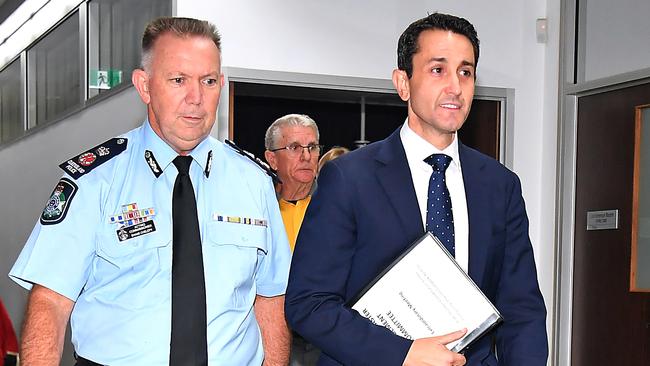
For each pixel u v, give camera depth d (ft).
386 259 5.84
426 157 6.03
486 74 14.17
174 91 5.96
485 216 6.08
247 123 14.26
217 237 6.29
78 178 6.07
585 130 13.74
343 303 5.87
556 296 13.97
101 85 15.16
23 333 5.92
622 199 12.98
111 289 6.05
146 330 5.97
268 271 6.90
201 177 6.40
